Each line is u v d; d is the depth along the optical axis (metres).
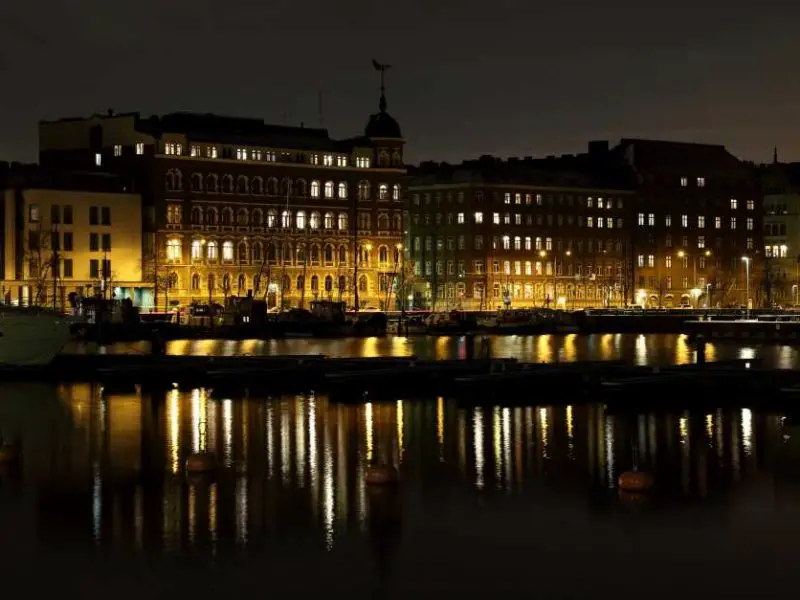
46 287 191.38
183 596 41.31
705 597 41.06
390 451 65.62
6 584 42.38
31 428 74.00
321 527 48.91
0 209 195.00
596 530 48.38
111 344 149.00
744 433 71.19
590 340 171.12
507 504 52.59
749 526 48.81
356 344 155.12
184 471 59.72
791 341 164.50
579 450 65.81
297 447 66.88
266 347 147.25
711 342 164.62
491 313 197.00
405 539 47.22
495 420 76.88
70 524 49.44
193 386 96.12
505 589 41.81
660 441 68.56
